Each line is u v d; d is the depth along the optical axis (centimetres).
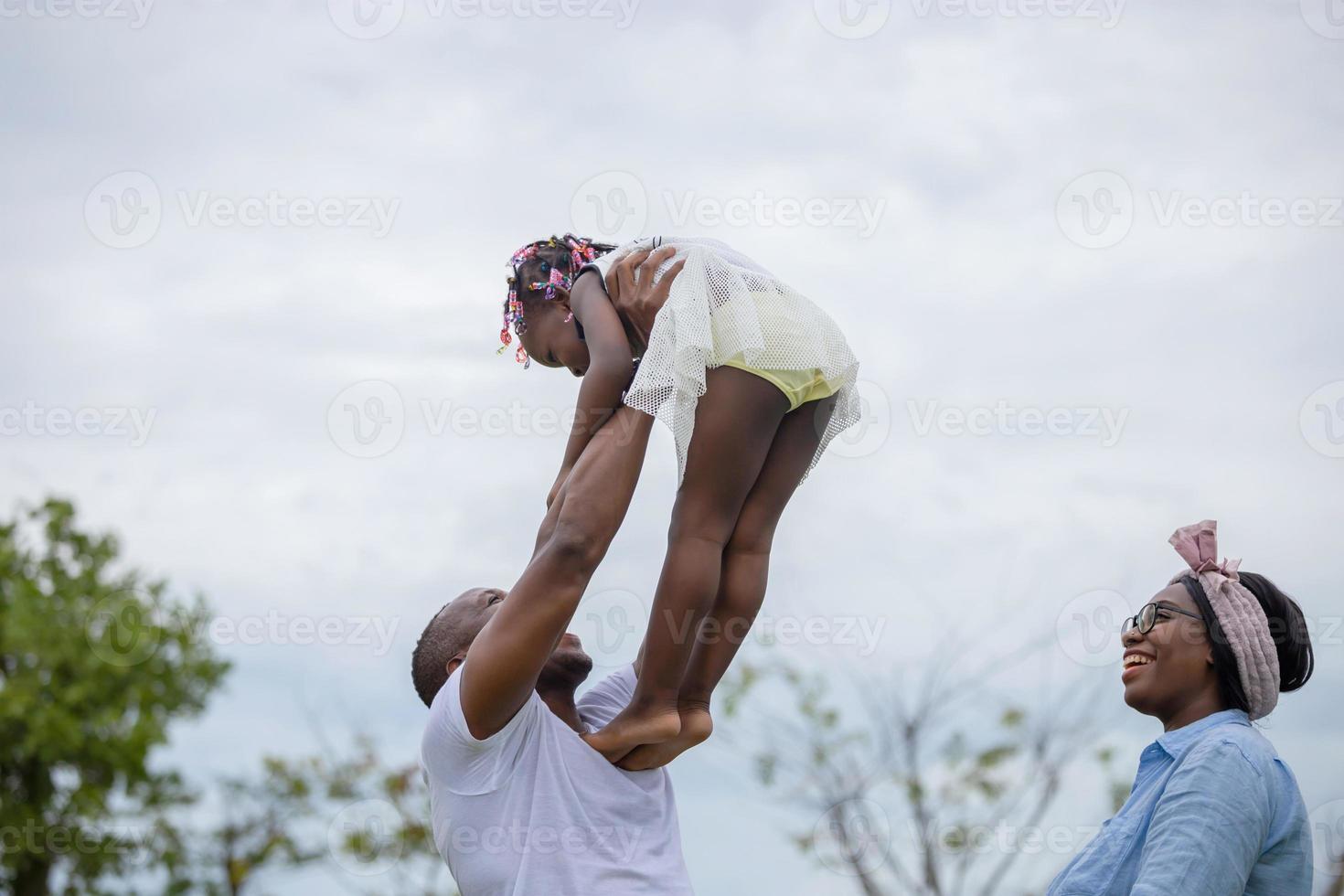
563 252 393
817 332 348
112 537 1034
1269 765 302
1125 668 334
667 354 335
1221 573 329
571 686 368
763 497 356
